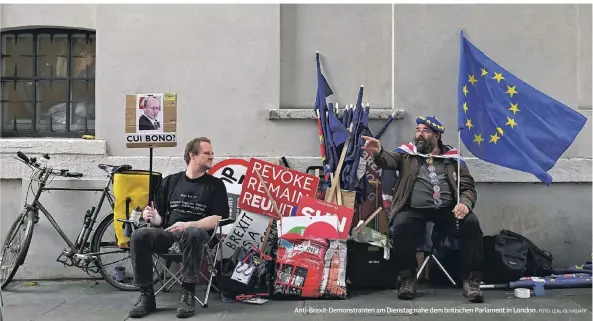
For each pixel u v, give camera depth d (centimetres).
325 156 607
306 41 645
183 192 524
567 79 641
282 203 569
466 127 585
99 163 620
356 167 594
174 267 585
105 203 619
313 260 535
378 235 569
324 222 541
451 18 634
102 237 598
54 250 618
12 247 584
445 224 554
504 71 598
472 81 600
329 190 577
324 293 532
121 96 627
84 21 651
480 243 532
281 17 643
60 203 616
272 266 549
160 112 518
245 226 566
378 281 570
